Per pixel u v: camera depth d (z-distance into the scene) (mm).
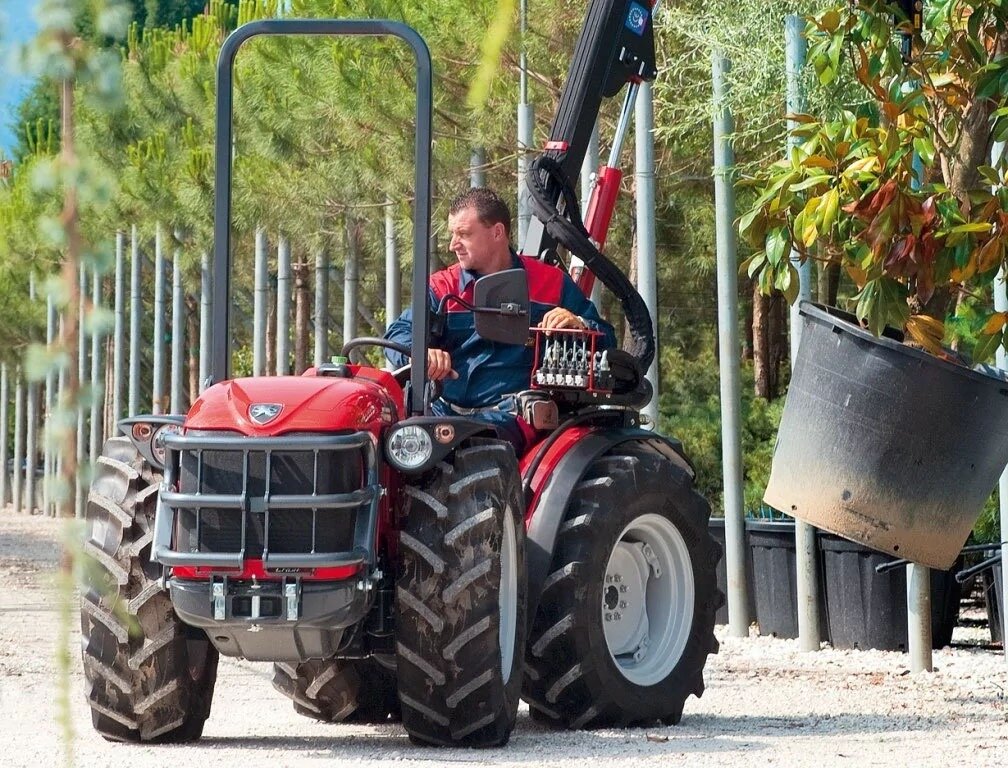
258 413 17922
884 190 19516
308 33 18828
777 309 69812
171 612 18453
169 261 91000
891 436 21531
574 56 26906
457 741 18453
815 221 19922
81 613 18656
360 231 59719
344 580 17344
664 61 43656
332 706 21203
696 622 22000
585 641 19969
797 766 17078
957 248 19672
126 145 61750
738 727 21219
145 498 18797
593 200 26328
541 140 48250
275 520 17547
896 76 21719
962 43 21094
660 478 21422
